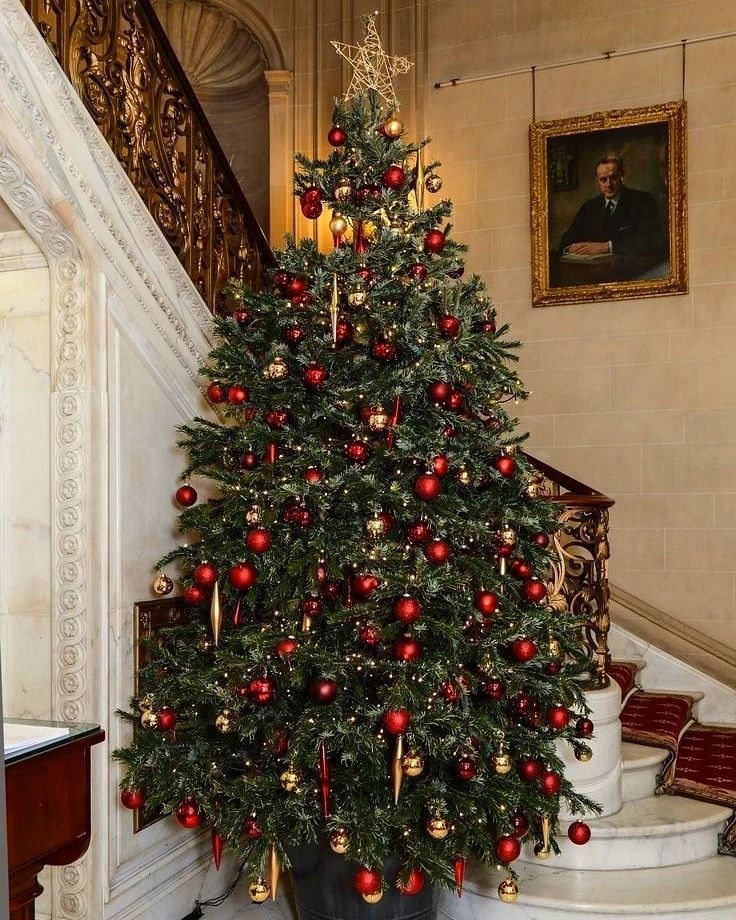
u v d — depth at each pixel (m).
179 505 3.69
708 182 6.26
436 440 2.96
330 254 3.26
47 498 3.36
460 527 2.93
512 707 3.14
